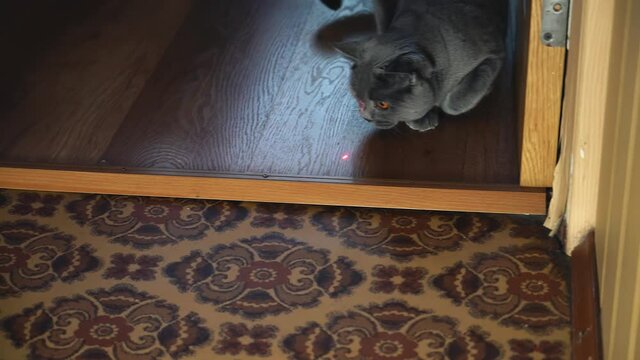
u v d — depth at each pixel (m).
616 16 1.50
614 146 1.48
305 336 1.68
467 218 1.92
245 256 1.86
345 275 1.80
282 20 2.56
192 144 2.13
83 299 1.78
